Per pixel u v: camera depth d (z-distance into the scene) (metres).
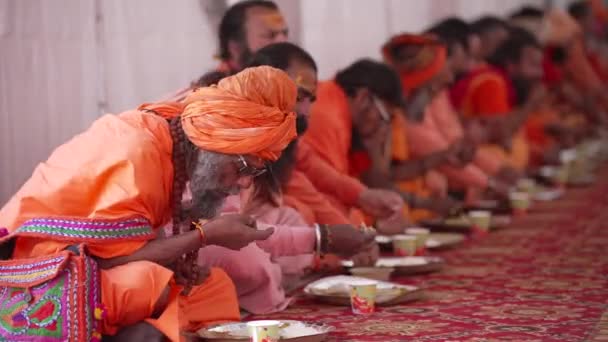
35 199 3.50
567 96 12.05
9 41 4.79
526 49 9.29
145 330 3.43
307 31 7.52
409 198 6.76
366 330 3.96
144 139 3.56
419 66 7.30
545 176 10.23
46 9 4.96
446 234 6.58
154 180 3.54
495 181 8.52
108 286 3.43
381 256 5.90
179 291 3.58
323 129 5.83
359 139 6.22
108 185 3.50
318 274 5.33
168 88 5.69
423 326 4.00
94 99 5.23
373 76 6.04
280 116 3.61
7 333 3.40
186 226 3.76
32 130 4.90
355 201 5.78
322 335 3.67
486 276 5.26
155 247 3.57
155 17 5.60
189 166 3.63
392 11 9.23
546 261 5.77
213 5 6.01
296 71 4.87
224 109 3.54
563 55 11.70
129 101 5.43
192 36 5.89
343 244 4.55
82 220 3.45
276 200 4.77
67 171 3.53
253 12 5.44
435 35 7.71
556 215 8.14
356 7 8.24
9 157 4.81
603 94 12.27
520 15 11.66
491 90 8.66
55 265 3.38
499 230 7.29
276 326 3.50
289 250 4.52
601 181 11.03
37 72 4.93
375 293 4.34
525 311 4.27
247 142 3.53
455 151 7.81
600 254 6.02
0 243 3.46
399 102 6.18
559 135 11.15
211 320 3.99
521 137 9.64
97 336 3.39
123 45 5.39
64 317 3.35
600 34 14.56
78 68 5.13
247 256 4.39
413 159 7.42
